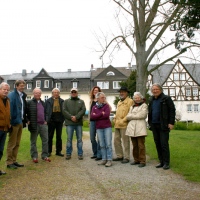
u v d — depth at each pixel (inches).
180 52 415.5
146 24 430.6
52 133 326.6
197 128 1027.3
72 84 1967.3
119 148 300.5
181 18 333.4
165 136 258.1
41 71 1985.7
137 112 273.0
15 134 256.5
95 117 280.1
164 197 176.6
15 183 208.2
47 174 236.7
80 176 231.0
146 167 264.8
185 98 1641.2
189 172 238.2
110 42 483.5
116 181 215.5
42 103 299.0
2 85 227.1
